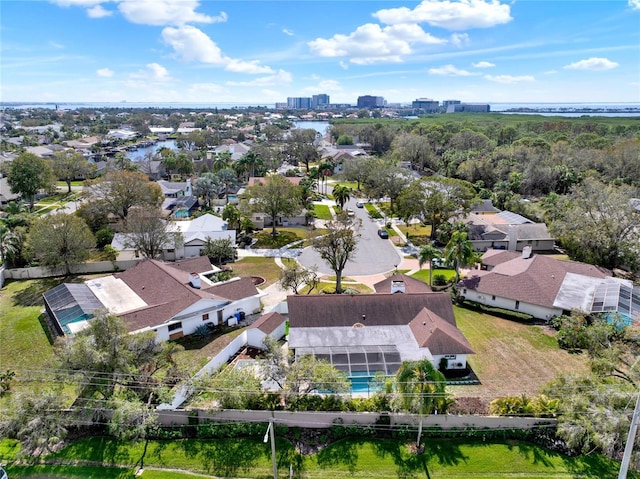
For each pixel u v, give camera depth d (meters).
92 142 186.88
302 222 90.69
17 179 94.06
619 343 34.56
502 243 74.19
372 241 78.25
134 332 39.38
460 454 28.86
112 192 75.81
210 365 36.44
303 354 35.00
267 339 33.62
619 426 26.45
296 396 31.11
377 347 37.41
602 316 43.41
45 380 30.94
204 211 92.75
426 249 55.34
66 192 113.25
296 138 194.38
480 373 37.41
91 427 30.59
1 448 28.91
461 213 77.94
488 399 33.38
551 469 27.77
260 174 130.25
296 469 27.64
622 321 40.22
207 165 143.75
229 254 66.38
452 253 54.34
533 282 50.25
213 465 27.89
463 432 30.23
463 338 38.97
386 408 31.06
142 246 63.84
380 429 30.50
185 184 113.00
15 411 27.80
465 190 76.69
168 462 28.02
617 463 28.12
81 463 27.73
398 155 145.12
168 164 128.88
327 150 184.88
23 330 44.00
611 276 53.78
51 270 60.31
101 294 47.81
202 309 44.69
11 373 34.50
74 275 60.97
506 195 96.06
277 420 30.48
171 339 42.62
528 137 152.50
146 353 32.31
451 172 120.50
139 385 30.81
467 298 53.53
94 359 29.17
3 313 48.03
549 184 101.31
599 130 181.88
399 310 41.81
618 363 32.97
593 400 28.39
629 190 67.81
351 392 33.00
